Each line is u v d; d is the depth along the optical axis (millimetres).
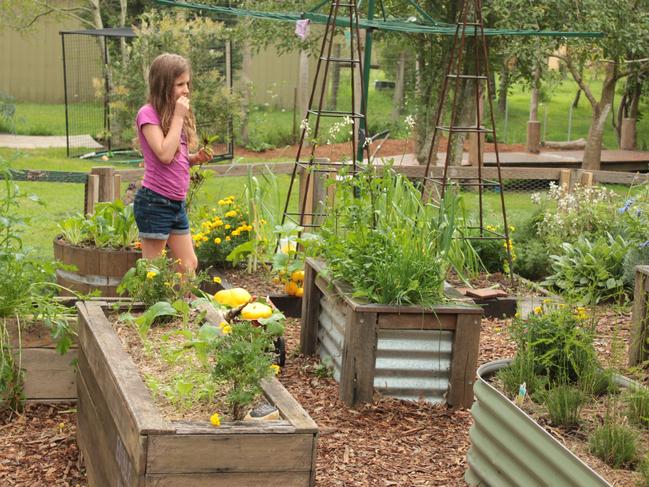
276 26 14547
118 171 7809
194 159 5445
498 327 6262
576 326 4047
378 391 4703
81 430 3928
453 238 7191
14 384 4488
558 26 12430
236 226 7273
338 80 23938
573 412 3518
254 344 2842
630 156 19188
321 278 5230
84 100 27469
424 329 4660
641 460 3148
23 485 3803
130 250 6098
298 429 2689
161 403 2930
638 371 4613
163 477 2609
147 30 17969
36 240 9305
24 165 15758
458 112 14430
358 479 3832
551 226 8266
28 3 21078
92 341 3564
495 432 3461
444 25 10094
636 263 6922
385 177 6090
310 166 6953
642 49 12930
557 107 30625
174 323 3875
